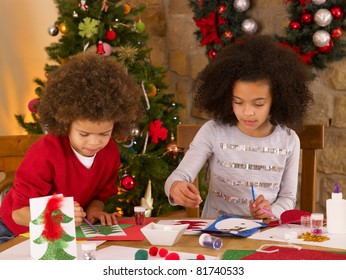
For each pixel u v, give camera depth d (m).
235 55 2.03
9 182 2.16
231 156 2.15
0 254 1.41
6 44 3.65
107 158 1.90
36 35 3.82
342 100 3.17
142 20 3.81
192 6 3.44
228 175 2.15
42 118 1.75
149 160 3.20
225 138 2.16
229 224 1.64
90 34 3.04
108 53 3.11
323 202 3.31
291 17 3.11
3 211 1.91
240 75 1.96
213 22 3.32
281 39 3.15
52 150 1.76
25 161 1.78
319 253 1.35
